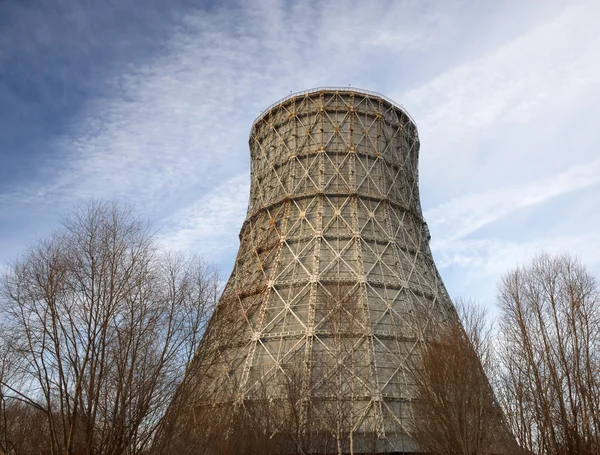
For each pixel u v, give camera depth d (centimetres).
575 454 3102
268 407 3622
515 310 3647
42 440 2784
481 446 3077
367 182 5541
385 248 5128
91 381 2319
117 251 2602
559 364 3400
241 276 5459
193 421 2881
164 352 2519
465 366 3222
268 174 5959
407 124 6419
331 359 4147
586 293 3538
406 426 3888
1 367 2306
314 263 4897
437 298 5159
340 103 5941
